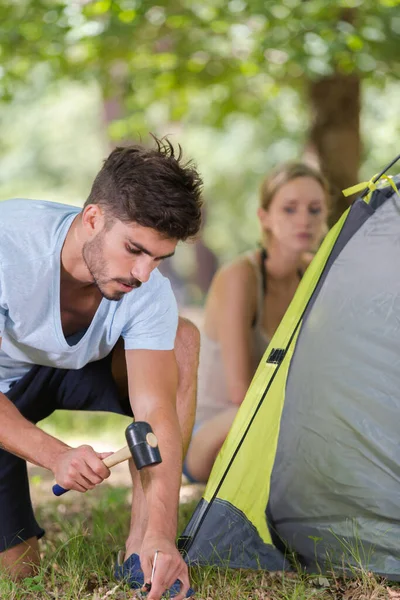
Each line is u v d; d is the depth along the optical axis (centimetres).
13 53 784
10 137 2112
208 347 573
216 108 994
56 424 932
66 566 393
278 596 367
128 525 484
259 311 560
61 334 353
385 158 1199
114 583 369
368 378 389
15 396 388
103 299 353
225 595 363
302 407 405
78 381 396
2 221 341
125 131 943
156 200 308
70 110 2042
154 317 357
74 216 343
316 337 403
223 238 2231
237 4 735
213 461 548
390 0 716
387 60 730
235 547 403
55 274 340
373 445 386
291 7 703
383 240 398
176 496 342
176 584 354
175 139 1811
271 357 416
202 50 817
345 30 698
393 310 388
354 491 389
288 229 550
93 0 727
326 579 382
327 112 753
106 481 664
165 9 762
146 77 870
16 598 358
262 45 697
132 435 319
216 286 566
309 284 416
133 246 315
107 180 317
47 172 2148
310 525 401
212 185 1931
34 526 400
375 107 1205
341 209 736
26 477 398
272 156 1686
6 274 336
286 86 923
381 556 383
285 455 409
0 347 354
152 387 355
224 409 566
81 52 832
